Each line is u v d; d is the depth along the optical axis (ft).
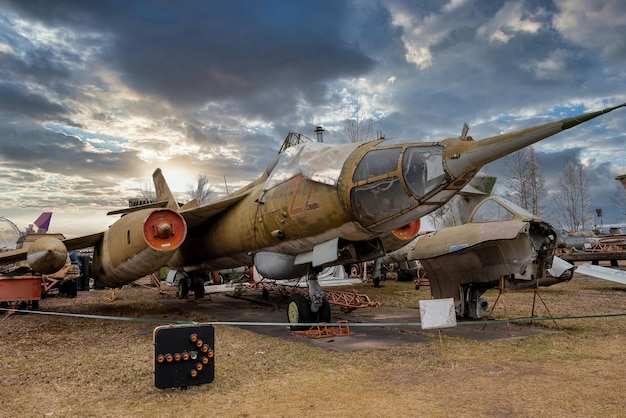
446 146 21.29
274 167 32.65
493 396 14.46
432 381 16.26
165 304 44.70
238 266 40.57
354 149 25.14
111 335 26.89
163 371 15.31
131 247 29.22
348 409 13.46
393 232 29.55
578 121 17.08
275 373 17.60
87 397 15.08
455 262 29.71
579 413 12.87
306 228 26.53
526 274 27.53
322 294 27.63
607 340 23.20
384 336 25.25
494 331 26.20
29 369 18.99
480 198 34.83
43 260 30.66
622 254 55.72
